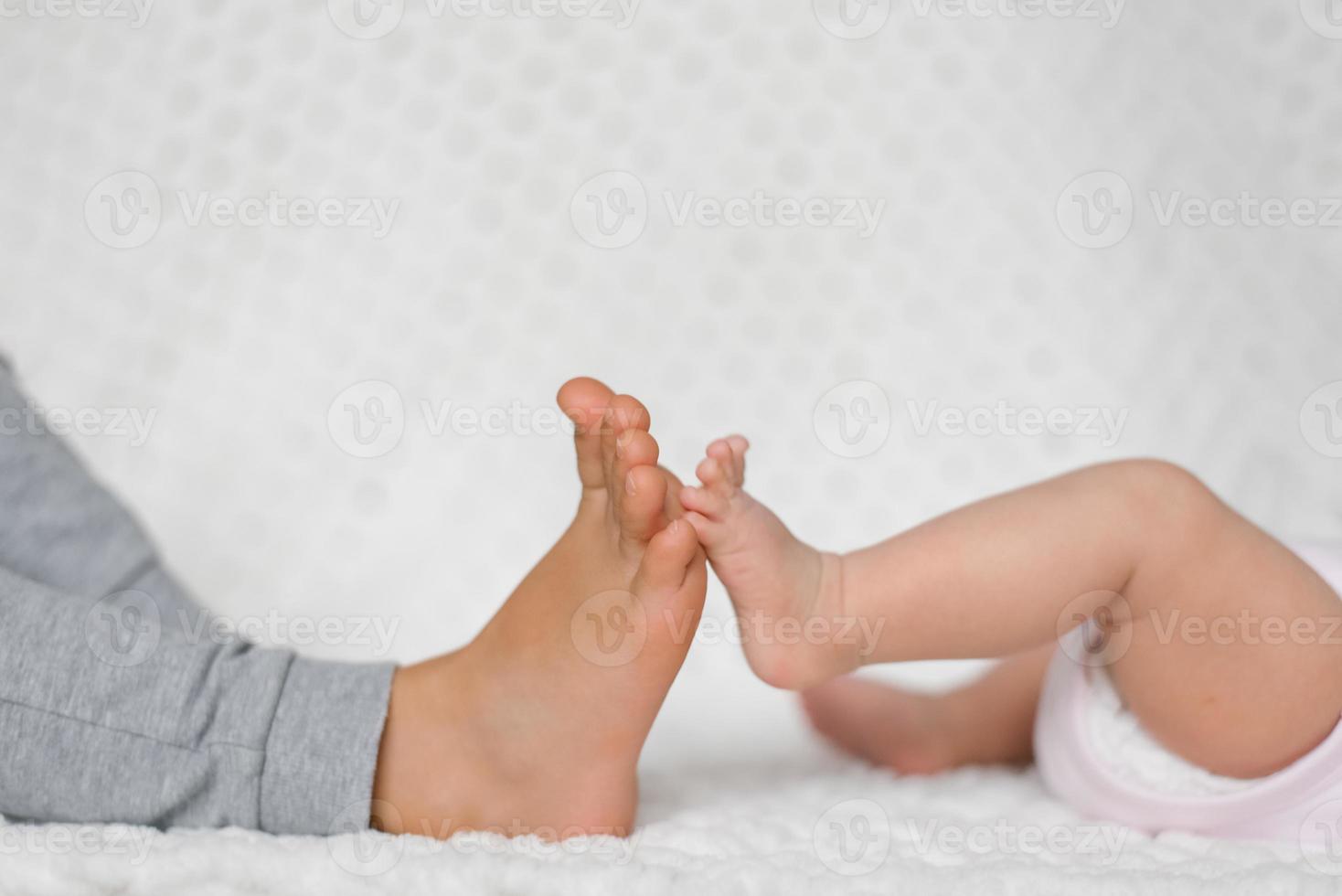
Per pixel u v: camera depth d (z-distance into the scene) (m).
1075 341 1.47
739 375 1.46
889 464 1.40
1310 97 1.57
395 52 1.54
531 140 1.53
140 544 1.00
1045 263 1.50
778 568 0.79
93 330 1.44
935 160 1.54
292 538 1.32
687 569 0.73
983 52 1.57
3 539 0.93
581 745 0.76
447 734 0.78
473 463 1.38
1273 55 1.58
